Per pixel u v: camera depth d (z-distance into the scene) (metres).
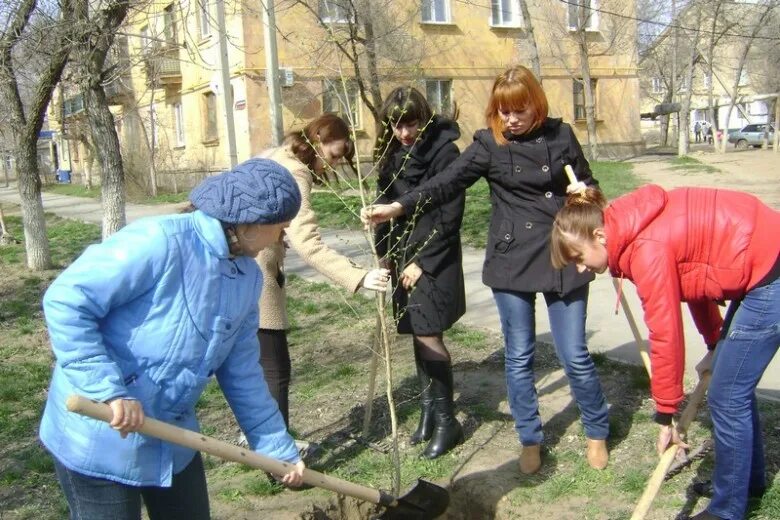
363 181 3.85
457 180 3.72
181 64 23.33
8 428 4.81
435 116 3.93
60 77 9.73
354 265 3.55
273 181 2.26
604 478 3.67
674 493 3.47
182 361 2.28
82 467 2.26
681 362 2.87
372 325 6.66
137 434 2.28
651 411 4.32
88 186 28.83
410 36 18.19
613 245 2.88
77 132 21.48
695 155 29.73
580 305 3.62
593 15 27.80
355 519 3.82
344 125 3.71
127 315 2.21
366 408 4.32
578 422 4.30
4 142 12.80
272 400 2.65
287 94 18.78
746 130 42.28
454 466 3.95
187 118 23.84
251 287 2.44
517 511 3.52
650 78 47.72
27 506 3.75
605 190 16.81
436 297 3.90
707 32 30.92
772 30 34.50
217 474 4.02
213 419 4.74
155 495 2.56
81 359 2.09
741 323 2.86
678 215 2.83
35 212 10.29
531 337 3.73
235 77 20.38
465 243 10.66
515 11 24.72
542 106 3.54
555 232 3.09
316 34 15.48
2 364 6.30
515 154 3.59
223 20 9.83
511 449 4.09
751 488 3.30
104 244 2.18
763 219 2.83
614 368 5.07
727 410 2.94
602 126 28.83
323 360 5.82
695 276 2.86
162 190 24.64
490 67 24.27
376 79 14.80
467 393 4.90
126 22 7.97
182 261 2.22
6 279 9.91
